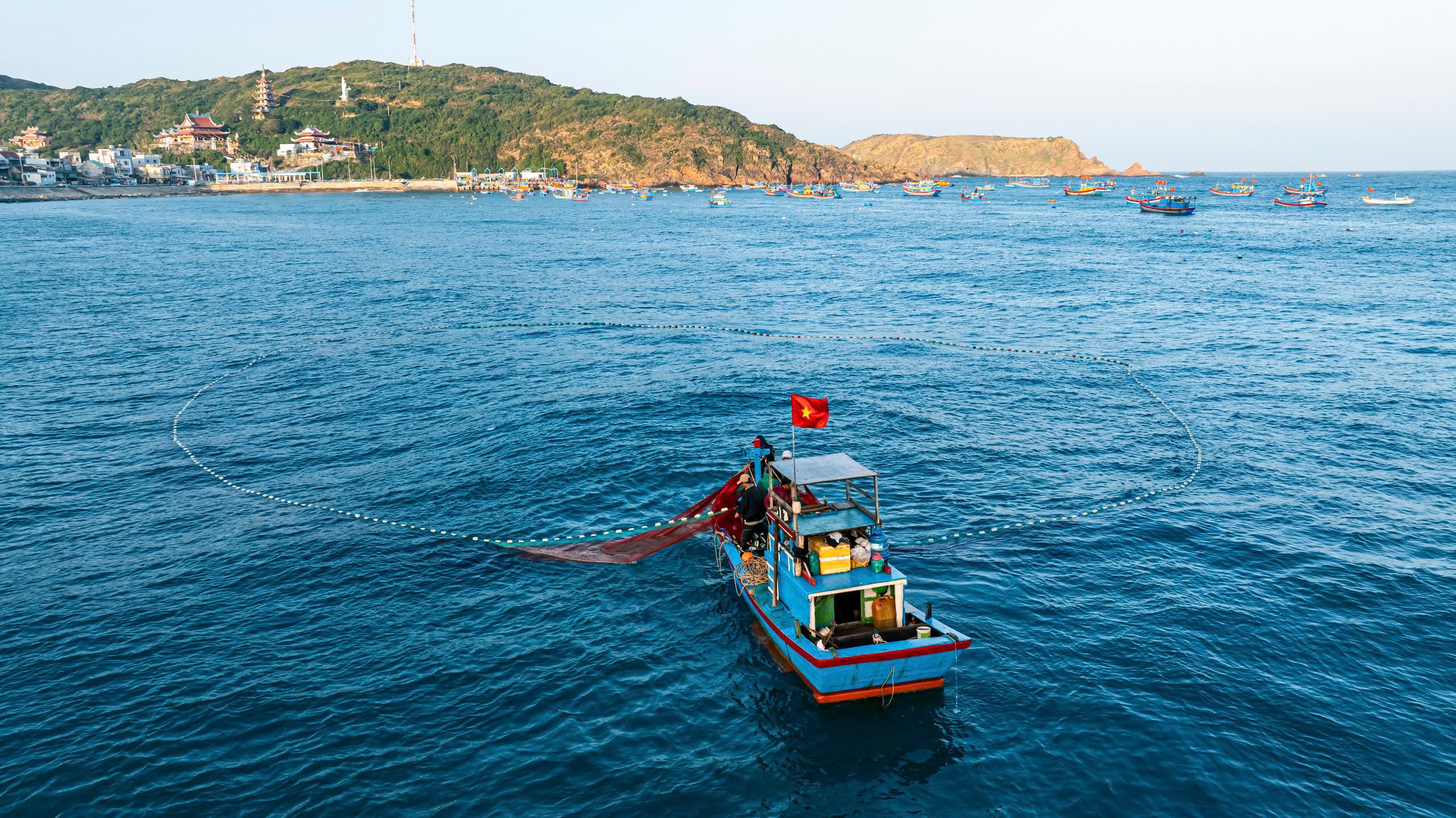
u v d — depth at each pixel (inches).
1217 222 7042.3
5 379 1787.6
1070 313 2610.7
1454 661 765.3
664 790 629.3
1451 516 1065.5
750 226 6850.4
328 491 1179.9
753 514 885.8
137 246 4680.1
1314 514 1075.9
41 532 1048.8
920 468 1246.9
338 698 726.5
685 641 816.9
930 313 2645.2
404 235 5679.1
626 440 1376.7
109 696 725.9
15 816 595.5
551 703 724.7
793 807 615.2
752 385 1733.5
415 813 605.9
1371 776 631.8
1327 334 2207.2
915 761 657.0
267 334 2285.9
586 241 5374.0
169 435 1429.6
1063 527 1045.2
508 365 1940.2
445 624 843.4
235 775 637.3
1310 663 765.9
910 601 869.8
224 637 816.3
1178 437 1387.8
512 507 1119.6
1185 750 660.7
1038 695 729.0
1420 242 4940.9
